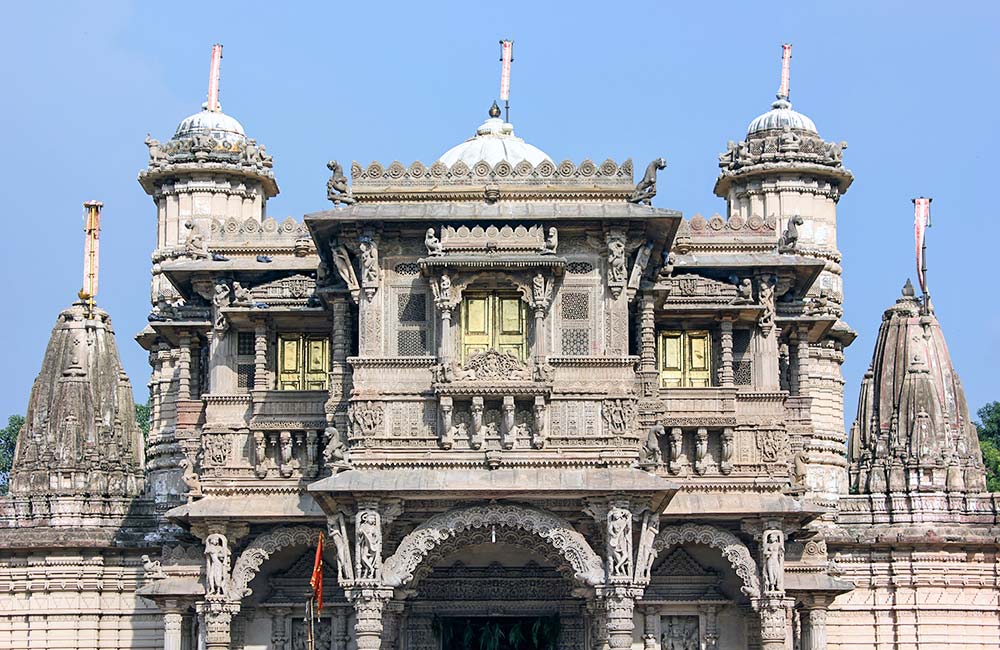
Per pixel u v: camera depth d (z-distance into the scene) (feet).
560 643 259.39
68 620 299.38
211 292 262.47
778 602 244.63
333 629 257.55
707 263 258.98
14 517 305.32
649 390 247.29
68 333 323.78
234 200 329.52
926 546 303.48
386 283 238.27
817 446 317.01
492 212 237.86
